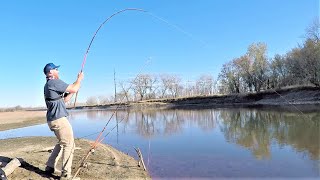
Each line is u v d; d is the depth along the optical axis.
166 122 29.23
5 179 7.19
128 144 15.96
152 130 22.77
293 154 12.45
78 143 14.44
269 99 55.41
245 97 61.31
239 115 33.81
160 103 67.00
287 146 14.16
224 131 20.88
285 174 9.72
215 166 10.86
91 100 88.75
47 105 7.29
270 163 11.19
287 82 57.09
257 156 12.39
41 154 10.41
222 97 66.06
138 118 35.06
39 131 25.52
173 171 10.15
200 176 9.65
